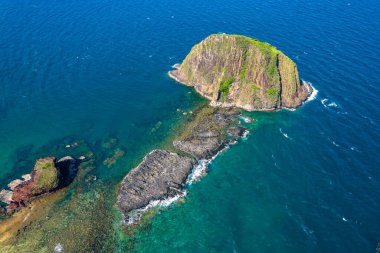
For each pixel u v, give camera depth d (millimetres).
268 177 98688
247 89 125062
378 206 89438
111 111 126750
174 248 81062
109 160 105000
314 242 81375
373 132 112188
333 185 95312
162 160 101938
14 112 125875
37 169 94562
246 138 112250
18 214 88438
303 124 117062
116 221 86688
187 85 138875
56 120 122375
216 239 82938
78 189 95375
